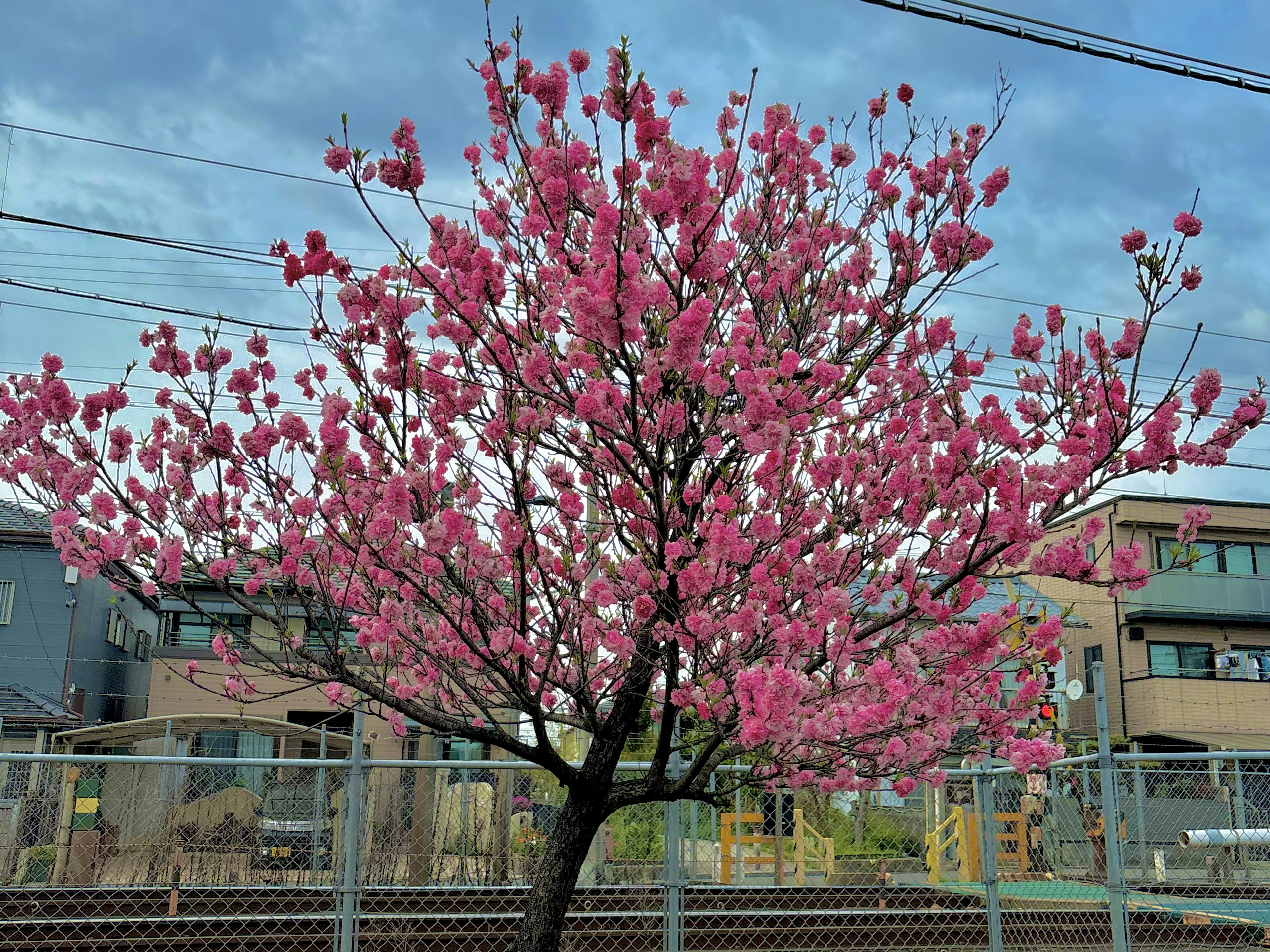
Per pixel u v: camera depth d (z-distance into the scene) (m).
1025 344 4.86
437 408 4.35
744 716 3.61
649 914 5.13
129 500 4.28
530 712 4.12
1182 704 22.61
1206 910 7.15
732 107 5.04
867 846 7.86
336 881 5.16
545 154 4.03
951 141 4.68
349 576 4.69
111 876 6.58
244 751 15.71
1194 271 3.77
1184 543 4.13
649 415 4.09
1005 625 4.31
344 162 3.64
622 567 4.33
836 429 4.62
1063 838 8.29
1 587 21.08
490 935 5.72
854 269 5.03
